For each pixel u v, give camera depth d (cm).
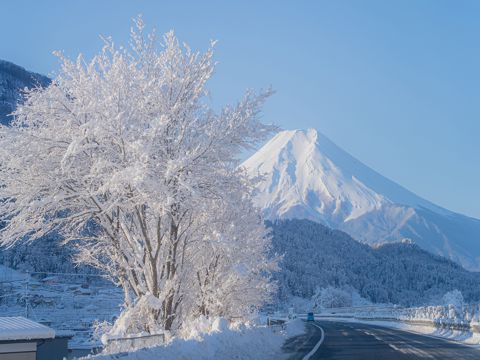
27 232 1895
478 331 3177
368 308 12631
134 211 1952
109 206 1841
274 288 3212
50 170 1892
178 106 1933
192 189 1756
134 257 2028
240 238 2688
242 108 2002
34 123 1991
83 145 1825
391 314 7906
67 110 1927
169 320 2020
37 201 1809
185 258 2438
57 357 1862
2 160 1872
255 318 3125
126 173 1709
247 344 1917
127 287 2072
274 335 2942
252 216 2759
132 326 1956
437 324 4288
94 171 1841
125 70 1927
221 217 2511
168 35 2002
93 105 1850
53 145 1897
